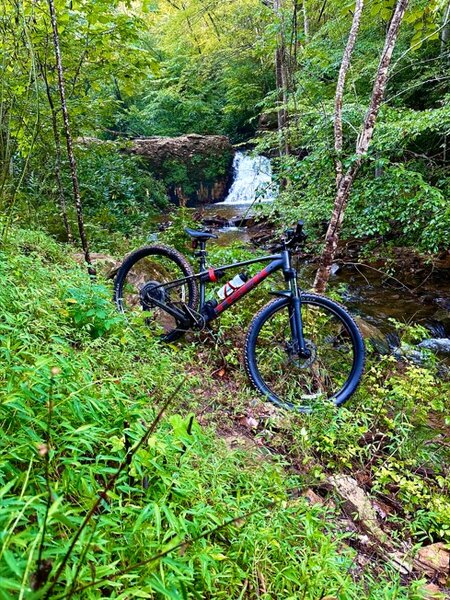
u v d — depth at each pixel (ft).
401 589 4.90
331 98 21.81
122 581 3.18
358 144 12.72
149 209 27.81
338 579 4.29
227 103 51.67
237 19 37.78
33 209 16.81
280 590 4.18
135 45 16.10
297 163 18.34
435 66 22.11
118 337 7.92
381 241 23.81
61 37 13.79
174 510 4.20
